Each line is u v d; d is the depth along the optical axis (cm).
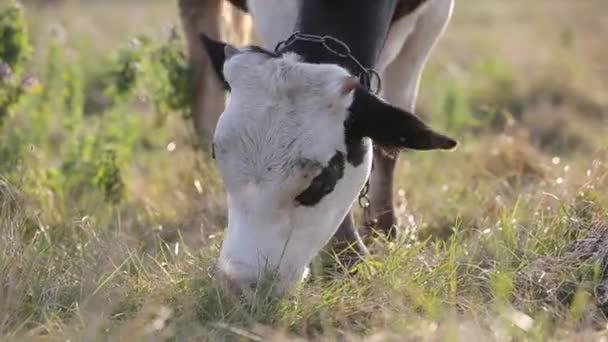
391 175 828
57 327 598
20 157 887
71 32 1884
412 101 863
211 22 965
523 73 1653
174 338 588
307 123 602
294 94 605
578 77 1609
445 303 628
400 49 823
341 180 624
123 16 2336
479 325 584
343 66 641
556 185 827
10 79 926
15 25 957
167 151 1107
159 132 1140
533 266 666
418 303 622
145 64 1041
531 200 812
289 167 599
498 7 2675
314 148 602
